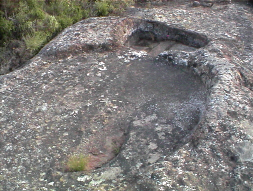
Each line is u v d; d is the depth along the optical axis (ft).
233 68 10.43
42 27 15.92
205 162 7.00
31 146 8.33
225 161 7.02
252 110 8.41
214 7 18.49
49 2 18.26
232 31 14.69
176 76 11.51
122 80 11.27
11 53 14.93
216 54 11.62
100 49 13.08
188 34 14.47
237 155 7.12
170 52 12.50
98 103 10.03
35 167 7.68
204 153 7.20
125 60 12.51
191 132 8.30
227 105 8.54
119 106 9.91
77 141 8.60
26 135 8.68
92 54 12.87
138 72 11.77
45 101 10.04
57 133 8.84
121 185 6.67
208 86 10.29
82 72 11.63
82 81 11.12
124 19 15.23
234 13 17.21
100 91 10.63
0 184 7.03
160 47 14.67
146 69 11.96
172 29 14.87
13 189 6.86
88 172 7.25
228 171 6.78
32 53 14.73
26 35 15.55
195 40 14.32
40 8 17.29
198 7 18.63
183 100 10.11
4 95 10.19
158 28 15.15
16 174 7.41
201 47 13.74
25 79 11.12
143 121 9.20
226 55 11.69
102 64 12.18
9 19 16.42
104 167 7.45
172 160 7.13
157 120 9.21
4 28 15.83
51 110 9.67
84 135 8.80
